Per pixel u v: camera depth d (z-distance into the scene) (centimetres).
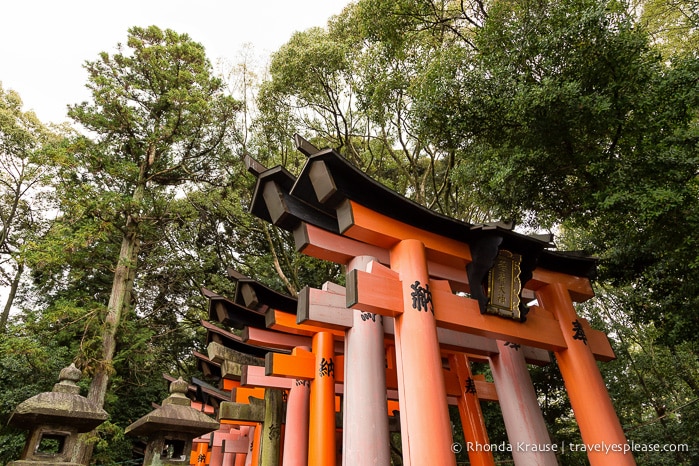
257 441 1035
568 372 563
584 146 663
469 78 686
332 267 1777
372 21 1064
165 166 1831
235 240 2042
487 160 741
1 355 1248
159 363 2050
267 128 1588
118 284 1545
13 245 1945
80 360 1322
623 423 1482
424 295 448
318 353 776
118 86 1703
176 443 623
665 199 524
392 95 1247
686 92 555
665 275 705
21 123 1998
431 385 394
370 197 463
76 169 1527
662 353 1518
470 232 523
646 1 996
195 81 1795
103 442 1292
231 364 944
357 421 550
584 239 892
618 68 597
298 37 1445
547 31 642
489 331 494
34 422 498
